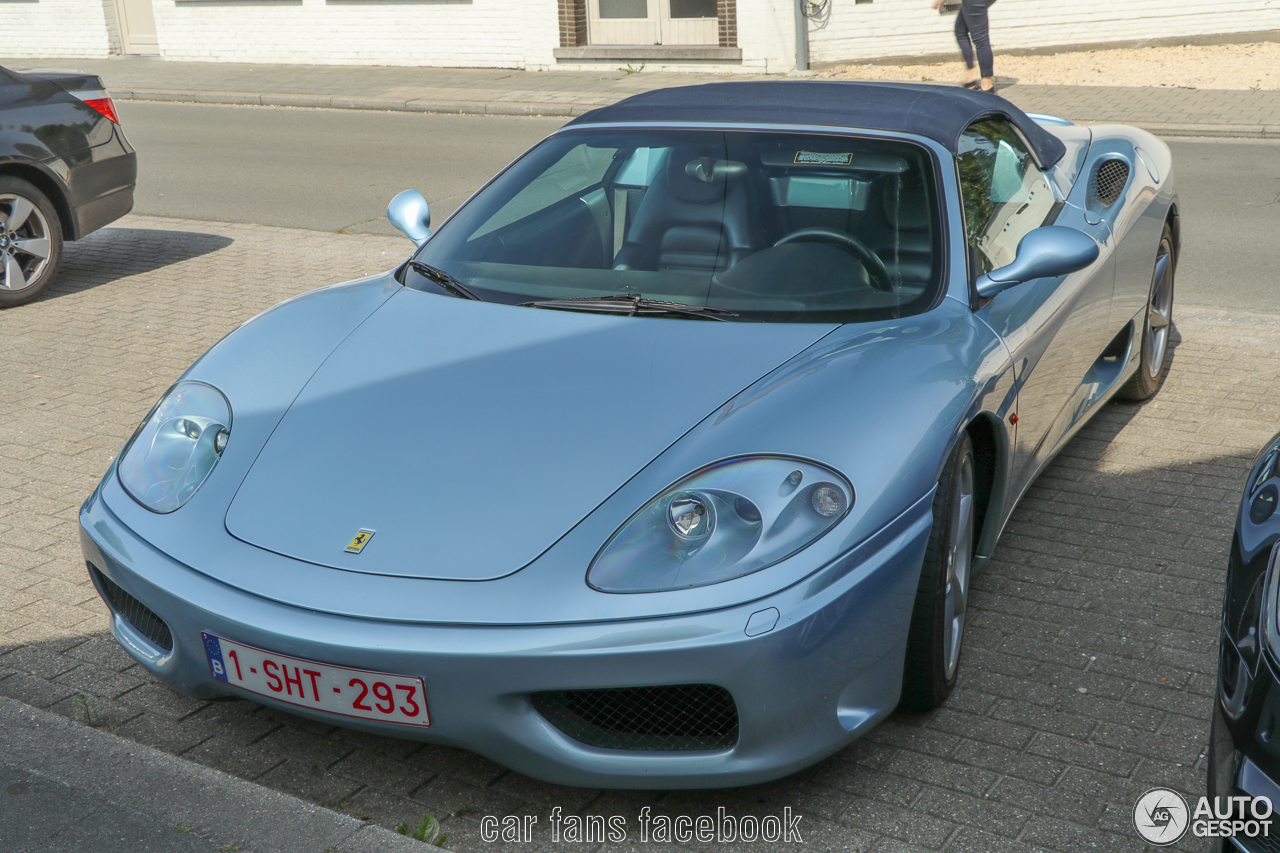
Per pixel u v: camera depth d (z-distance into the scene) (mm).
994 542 3133
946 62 15992
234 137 13031
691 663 2158
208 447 2699
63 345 6090
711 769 2268
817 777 2562
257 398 2797
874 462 2391
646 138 3541
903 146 3305
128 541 2547
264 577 2342
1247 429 4555
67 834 2193
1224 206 8422
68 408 5125
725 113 3568
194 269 7648
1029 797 2477
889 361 2666
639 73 16312
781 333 2826
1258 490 2229
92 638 3223
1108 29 15766
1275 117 11414
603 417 2527
